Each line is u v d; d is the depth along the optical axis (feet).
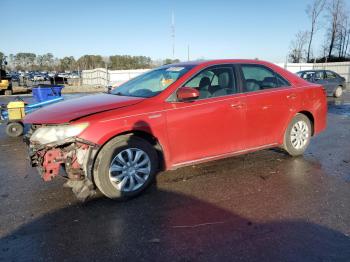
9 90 85.20
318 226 11.31
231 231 11.07
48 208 13.02
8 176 16.92
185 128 14.78
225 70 16.61
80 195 13.11
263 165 17.90
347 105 48.65
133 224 11.67
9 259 9.72
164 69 17.39
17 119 27.94
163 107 14.29
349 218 11.87
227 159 18.98
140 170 13.96
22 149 23.34
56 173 12.95
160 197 13.93
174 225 11.55
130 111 13.58
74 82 146.51
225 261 9.46
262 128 17.37
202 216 12.17
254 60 18.02
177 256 9.74
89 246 10.34
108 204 13.32
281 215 12.15
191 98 14.43
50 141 12.73
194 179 15.90
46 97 39.60
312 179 15.80
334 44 152.87
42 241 10.66
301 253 9.75
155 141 14.51
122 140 13.46
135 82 17.52
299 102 18.70
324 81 61.21
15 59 358.23
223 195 14.02
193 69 15.70
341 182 15.39
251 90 17.08
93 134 12.73
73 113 13.26
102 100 15.02
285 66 120.57
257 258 9.55
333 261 9.35
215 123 15.58
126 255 9.85
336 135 25.90
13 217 12.29
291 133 18.78
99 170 13.03
